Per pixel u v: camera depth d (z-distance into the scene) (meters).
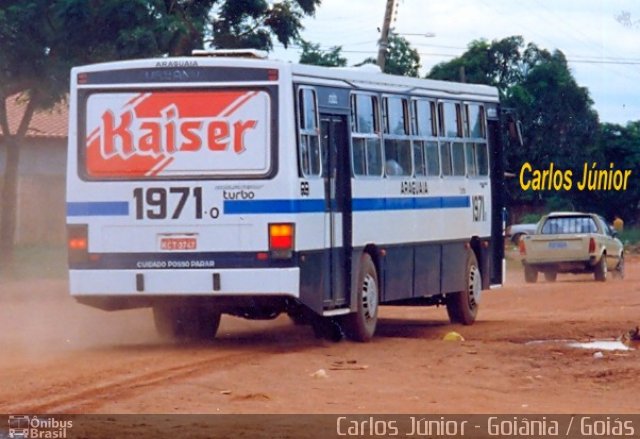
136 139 19.62
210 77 19.44
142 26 34.00
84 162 19.80
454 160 25.30
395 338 22.31
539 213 78.19
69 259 19.78
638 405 15.00
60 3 33.88
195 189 19.36
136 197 19.53
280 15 38.28
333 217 20.72
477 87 26.56
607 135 82.88
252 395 15.10
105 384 15.96
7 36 34.69
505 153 28.09
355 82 21.55
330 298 20.48
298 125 19.52
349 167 21.12
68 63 35.12
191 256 19.34
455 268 25.19
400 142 23.06
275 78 19.28
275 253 19.14
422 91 24.00
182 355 19.08
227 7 37.72
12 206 41.53
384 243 22.31
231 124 19.34
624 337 21.89
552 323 24.89
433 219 24.20
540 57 75.06
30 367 17.50
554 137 75.06
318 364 18.08
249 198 19.22
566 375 17.27
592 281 43.78
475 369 17.75
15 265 43.78
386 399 15.15
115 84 19.73
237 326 24.89
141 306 20.17
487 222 26.91
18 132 41.38
